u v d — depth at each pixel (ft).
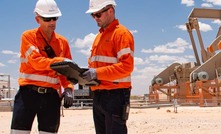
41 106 19.63
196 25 157.38
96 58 18.15
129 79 18.01
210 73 136.77
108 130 17.79
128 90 17.98
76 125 57.41
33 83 19.44
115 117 17.58
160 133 45.34
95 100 18.26
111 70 16.79
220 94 132.46
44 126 19.79
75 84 17.56
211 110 99.96
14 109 19.71
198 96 132.98
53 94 19.93
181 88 158.81
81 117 78.18
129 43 17.29
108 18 17.93
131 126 54.24
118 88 17.65
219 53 136.98
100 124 18.79
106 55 17.83
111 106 17.62
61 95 20.39
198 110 100.94
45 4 19.30
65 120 68.59
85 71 16.65
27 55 19.02
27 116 19.52
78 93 125.18
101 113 18.48
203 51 158.51
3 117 82.94
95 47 18.33
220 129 48.55
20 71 19.86
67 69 16.43
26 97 19.52
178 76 161.38
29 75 19.53
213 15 158.51
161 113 90.07
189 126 53.26
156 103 157.58
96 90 18.13
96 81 17.03
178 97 158.61
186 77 160.45
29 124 19.67
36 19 19.67
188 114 84.07
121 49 17.24
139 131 47.80
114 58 17.72
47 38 19.81
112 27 17.88
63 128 53.01
